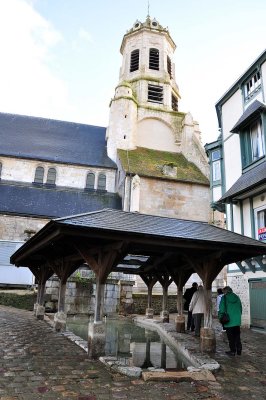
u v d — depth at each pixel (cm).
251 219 1339
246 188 1244
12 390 464
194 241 660
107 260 672
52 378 524
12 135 3067
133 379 539
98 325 678
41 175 2809
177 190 2555
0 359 624
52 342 807
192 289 1158
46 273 1222
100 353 666
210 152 1761
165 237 637
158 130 3294
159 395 475
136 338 1011
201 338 775
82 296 1612
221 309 772
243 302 1327
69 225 577
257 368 645
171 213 2492
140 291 2036
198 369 597
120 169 2750
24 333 917
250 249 702
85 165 2870
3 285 1838
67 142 3206
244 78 1533
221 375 587
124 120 3094
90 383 510
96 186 2856
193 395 483
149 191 2498
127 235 619
